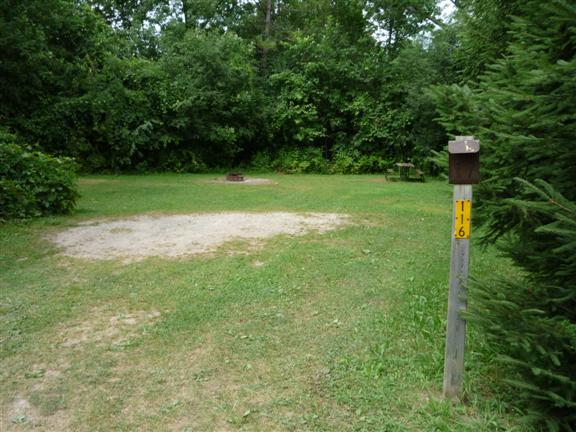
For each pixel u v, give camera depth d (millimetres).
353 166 19781
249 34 26094
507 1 5121
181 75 18109
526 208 2410
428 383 2801
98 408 2590
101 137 16891
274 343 3359
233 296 4270
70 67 16578
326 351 3234
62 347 3303
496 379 2828
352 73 20406
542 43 2930
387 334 3488
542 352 2143
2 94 15094
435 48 16812
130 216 8180
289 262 5277
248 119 19500
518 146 2637
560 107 2287
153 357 3166
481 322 2398
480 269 5078
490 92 2932
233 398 2680
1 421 2479
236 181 15094
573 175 2490
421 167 18203
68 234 6707
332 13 24469
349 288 4488
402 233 6801
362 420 2461
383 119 19422
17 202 7461
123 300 4180
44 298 4203
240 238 6504
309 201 10086
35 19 14992
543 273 2600
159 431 2400
